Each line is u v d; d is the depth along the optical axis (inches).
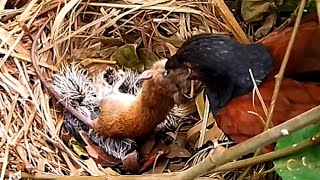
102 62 18.9
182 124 18.2
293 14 16.5
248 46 15.1
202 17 18.8
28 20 18.1
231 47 15.0
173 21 19.0
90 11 19.0
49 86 17.3
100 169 16.8
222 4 18.3
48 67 17.8
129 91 18.6
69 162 16.5
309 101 13.8
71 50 18.6
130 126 17.1
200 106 18.0
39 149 16.4
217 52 14.9
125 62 19.1
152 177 14.4
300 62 14.4
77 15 18.7
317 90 13.9
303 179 11.6
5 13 18.1
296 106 13.8
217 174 16.1
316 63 14.3
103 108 17.3
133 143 17.6
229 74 14.8
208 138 17.3
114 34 19.1
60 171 16.2
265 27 18.1
